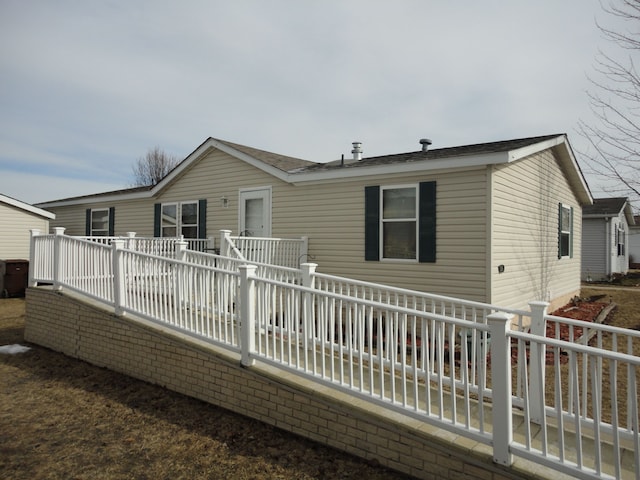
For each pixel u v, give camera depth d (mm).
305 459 3400
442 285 7008
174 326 5051
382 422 3273
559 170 10250
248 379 4230
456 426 2941
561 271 10578
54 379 5469
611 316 9562
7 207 14367
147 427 4020
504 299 7043
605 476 2381
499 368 2752
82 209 15586
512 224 7418
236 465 3305
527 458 2654
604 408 4234
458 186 6859
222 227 10750
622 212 20656
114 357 5773
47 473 3197
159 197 12508
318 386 3803
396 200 7605
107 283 6062
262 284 4285
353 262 8156
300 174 8734
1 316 9711
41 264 7363
